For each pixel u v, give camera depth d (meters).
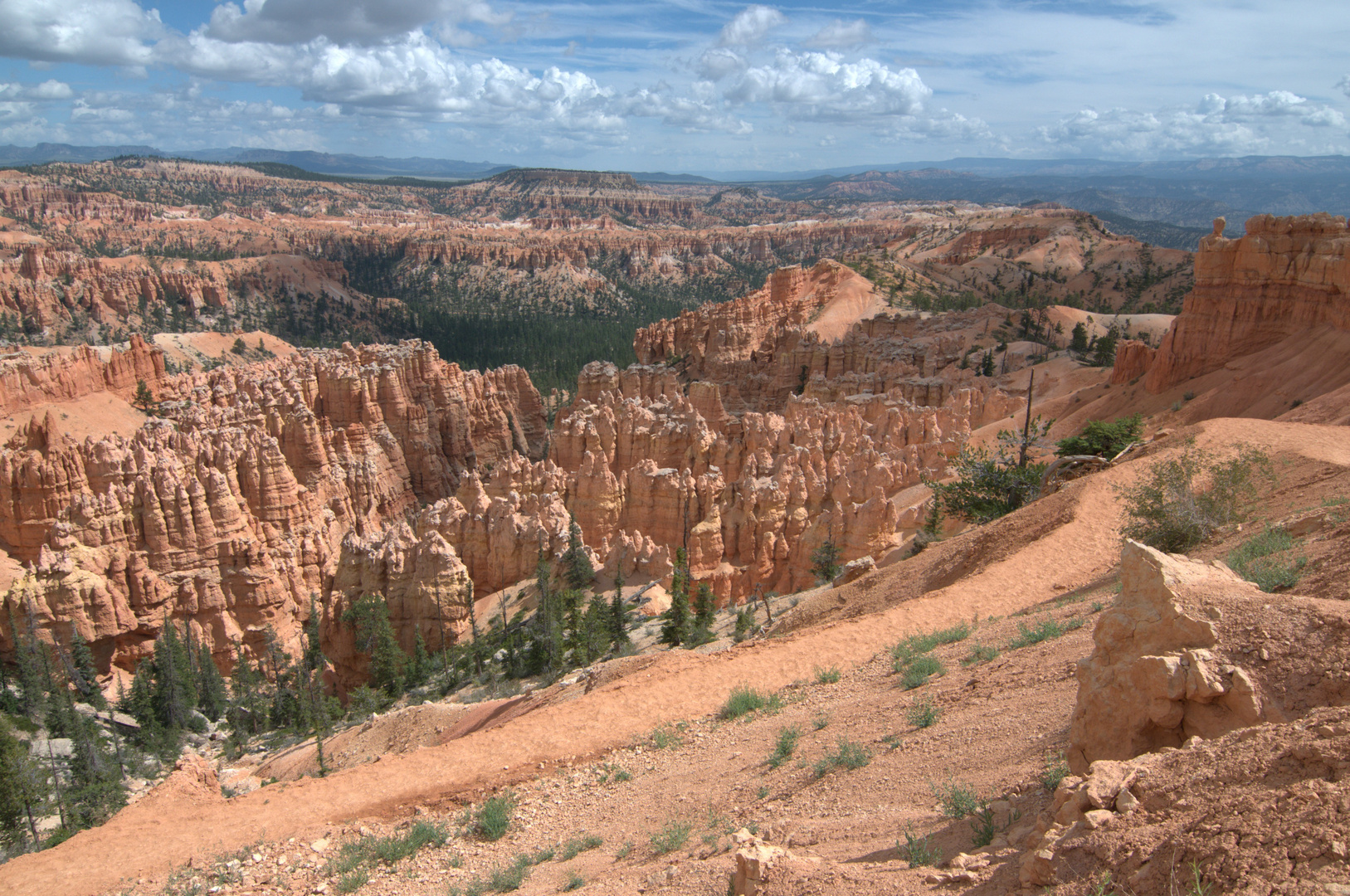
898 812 14.47
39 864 27.22
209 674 67.94
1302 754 8.40
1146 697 11.50
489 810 24.84
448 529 79.19
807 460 81.62
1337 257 69.94
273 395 115.69
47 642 66.75
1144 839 8.56
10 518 80.81
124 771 57.28
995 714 17.62
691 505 76.75
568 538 72.56
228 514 77.69
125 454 84.88
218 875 25.06
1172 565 12.89
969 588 35.22
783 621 46.16
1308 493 31.50
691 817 19.66
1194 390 78.38
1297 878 6.93
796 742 21.88
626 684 34.12
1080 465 55.69
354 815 28.36
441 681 64.62
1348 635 10.68
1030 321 162.25
